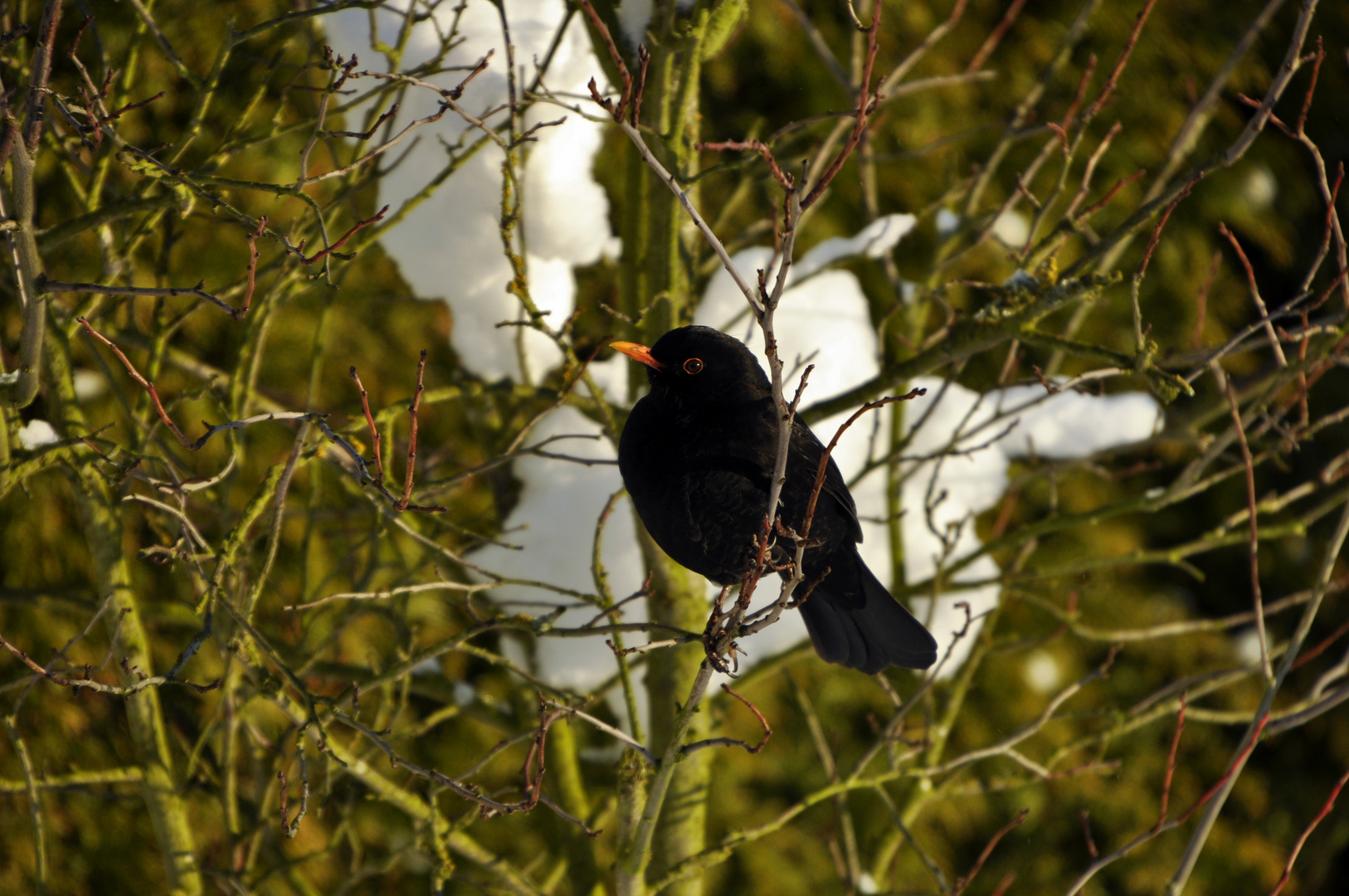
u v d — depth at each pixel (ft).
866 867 39.60
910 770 27.86
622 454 22.70
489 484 32.40
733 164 25.59
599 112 29.22
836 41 42.50
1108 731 30.55
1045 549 44.37
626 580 30.99
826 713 42.45
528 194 29.71
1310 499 47.37
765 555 16.17
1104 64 43.47
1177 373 29.99
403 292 40.04
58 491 35.91
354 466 24.40
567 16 25.70
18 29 17.88
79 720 35.12
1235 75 44.42
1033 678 43.55
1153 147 43.14
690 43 24.76
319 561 37.32
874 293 42.27
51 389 25.75
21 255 19.34
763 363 32.76
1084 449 35.73
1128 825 44.34
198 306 27.14
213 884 33.88
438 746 39.17
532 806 19.22
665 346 22.02
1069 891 24.47
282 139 35.47
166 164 23.39
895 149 42.52
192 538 23.53
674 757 18.89
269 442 36.91
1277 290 46.62
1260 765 47.21
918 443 35.19
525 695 31.37
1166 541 46.57
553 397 27.63
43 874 23.91
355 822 38.37
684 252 28.68
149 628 34.76
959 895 27.09
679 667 29.14
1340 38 46.96
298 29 29.91
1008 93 43.45
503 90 28.43
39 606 28.37
